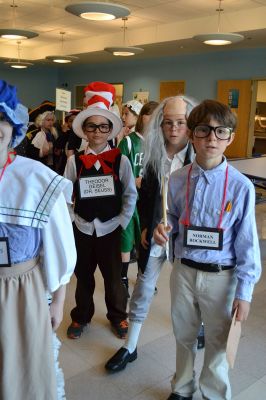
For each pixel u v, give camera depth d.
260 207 5.84
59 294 1.28
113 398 1.90
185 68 9.87
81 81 13.40
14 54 12.20
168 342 2.37
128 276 3.38
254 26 6.90
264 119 10.02
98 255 2.29
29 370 1.17
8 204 1.11
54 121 5.84
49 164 5.54
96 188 2.20
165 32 8.37
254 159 4.50
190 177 1.60
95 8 4.84
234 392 1.96
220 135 1.46
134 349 2.15
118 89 11.82
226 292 1.57
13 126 1.10
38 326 1.17
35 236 1.16
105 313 2.73
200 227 1.54
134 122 3.74
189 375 1.79
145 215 1.98
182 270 1.64
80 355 2.23
